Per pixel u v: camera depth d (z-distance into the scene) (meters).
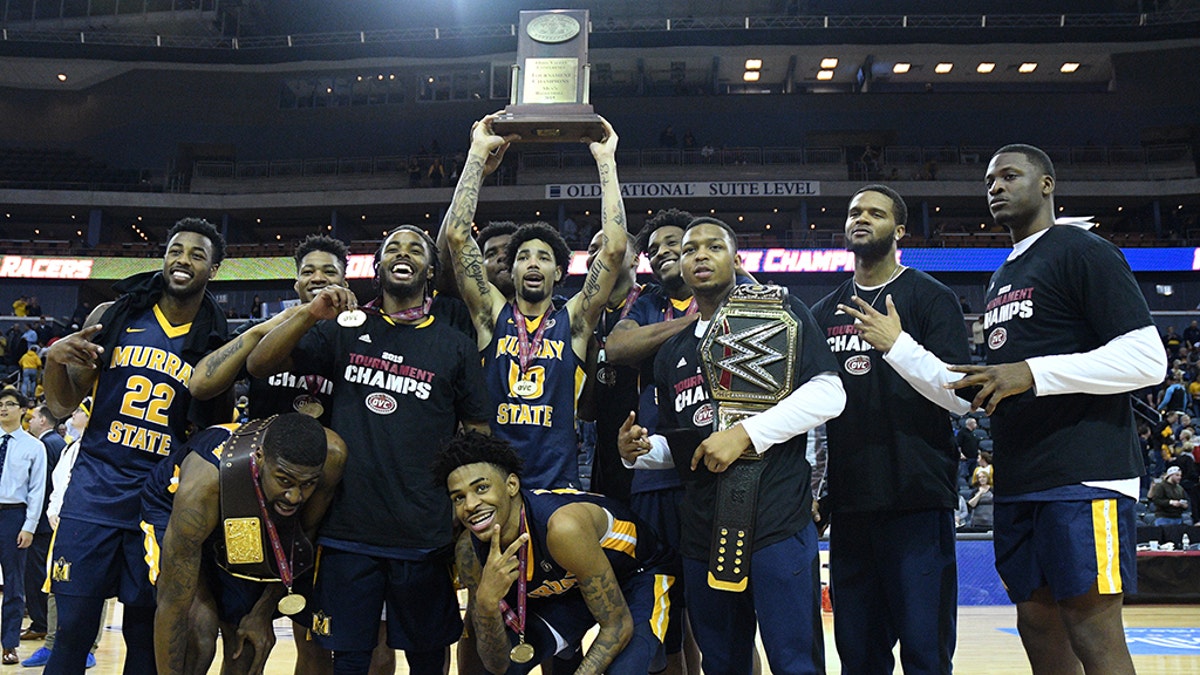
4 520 5.88
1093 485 2.85
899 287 3.36
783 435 2.81
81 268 22.61
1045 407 2.96
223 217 25.88
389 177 26.69
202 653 3.10
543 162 25.83
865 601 3.28
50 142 28.20
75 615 3.29
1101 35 25.86
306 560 3.06
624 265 4.21
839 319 3.42
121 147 28.34
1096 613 2.85
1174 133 27.03
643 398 3.70
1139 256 21.73
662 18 28.94
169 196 25.88
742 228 27.27
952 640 3.12
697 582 2.97
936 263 21.77
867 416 3.24
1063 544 2.86
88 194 25.42
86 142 28.30
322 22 29.06
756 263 21.73
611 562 3.06
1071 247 3.02
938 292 3.30
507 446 2.93
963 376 2.86
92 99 28.30
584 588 2.88
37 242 23.50
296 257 4.15
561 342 3.69
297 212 26.44
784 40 26.41
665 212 3.98
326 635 3.09
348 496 3.14
